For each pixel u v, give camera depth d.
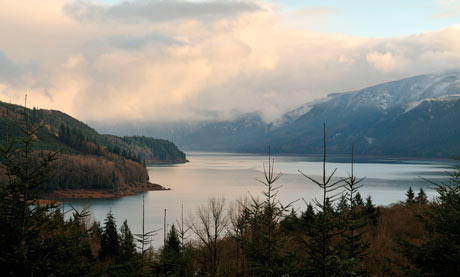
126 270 13.98
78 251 12.36
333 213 14.02
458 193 16.30
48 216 12.26
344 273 12.75
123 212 112.62
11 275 11.16
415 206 33.34
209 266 21.98
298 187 164.25
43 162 12.14
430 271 14.55
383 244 23.09
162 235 64.62
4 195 11.62
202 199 137.25
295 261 13.97
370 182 186.50
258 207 15.82
